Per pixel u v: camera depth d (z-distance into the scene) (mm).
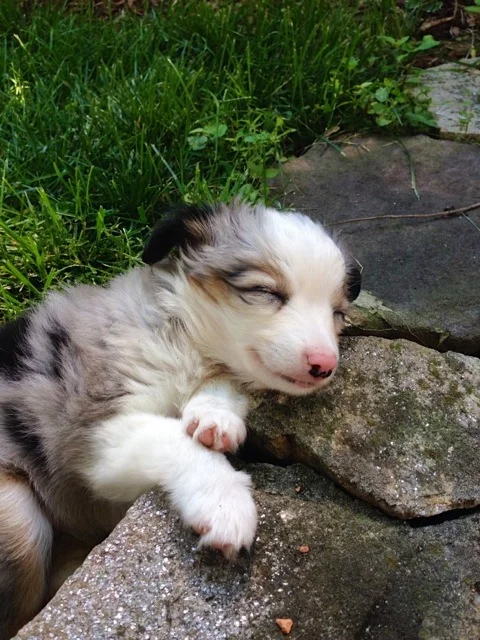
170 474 374
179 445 381
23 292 609
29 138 708
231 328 417
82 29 889
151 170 664
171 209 485
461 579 343
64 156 692
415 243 601
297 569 344
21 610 420
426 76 831
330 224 628
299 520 367
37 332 442
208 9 892
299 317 410
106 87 772
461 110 768
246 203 519
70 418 409
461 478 384
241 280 417
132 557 349
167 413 419
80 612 328
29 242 609
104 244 628
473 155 710
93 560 349
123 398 408
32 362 429
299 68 787
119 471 387
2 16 925
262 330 408
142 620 326
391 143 737
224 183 690
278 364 399
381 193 668
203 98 771
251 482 385
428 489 378
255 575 341
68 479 425
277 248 423
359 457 392
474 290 545
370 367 442
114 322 429
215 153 695
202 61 833
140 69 826
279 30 856
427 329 512
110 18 930
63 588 337
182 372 421
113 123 703
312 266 420
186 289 433
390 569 346
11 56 849
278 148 727
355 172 700
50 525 434
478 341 509
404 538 362
